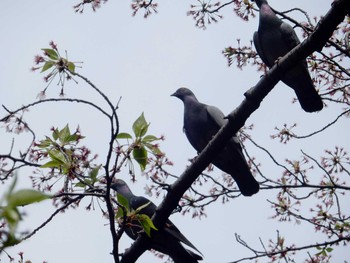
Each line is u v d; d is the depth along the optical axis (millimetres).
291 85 11711
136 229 10539
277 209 11492
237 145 11664
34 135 7484
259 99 9688
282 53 12367
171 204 9742
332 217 11164
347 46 10758
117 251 7191
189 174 9727
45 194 3246
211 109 12844
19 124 7516
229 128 9797
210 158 9852
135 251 9859
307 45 9172
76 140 7648
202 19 11094
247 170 11656
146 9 10812
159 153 7895
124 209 7125
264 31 12445
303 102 11828
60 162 7383
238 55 11484
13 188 3166
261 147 11266
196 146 13203
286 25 12367
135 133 7707
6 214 3148
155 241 10125
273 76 9469
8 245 3344
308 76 11375
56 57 7520
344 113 10766
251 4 11195
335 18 8711
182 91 13602
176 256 10266
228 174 12945
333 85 11781
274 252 10617
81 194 7031
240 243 10617
